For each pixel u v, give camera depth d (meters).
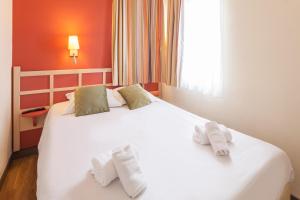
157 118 2.34
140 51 3.27
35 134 2.78
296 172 1.93
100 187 1.18
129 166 1.18
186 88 3.10
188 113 2.51
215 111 2.72
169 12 3.07
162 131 1.97
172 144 1.70
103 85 2.98
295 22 1.82
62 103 2.78
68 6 2.75
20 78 2.57
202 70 2.75
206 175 1.27
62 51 2.79
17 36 2.50
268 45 2.04
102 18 3.01
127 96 2.78
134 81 3.29
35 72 2.64
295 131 1.91
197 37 2.77
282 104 1.98
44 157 1.56
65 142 1.73
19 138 2.65
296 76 1.86
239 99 2.39
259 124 2.21
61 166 1.38
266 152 1.54
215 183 1.20
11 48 2.45
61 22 2.73
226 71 2.49
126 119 2.31
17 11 2.47
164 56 3.41
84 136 1.86
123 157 1.20
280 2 1.90
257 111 2.21
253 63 2.20
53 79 2.78
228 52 2.43
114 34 3.04
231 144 1.67
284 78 1.94
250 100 2.27
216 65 2.55
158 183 1.20
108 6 3.03
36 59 2.65
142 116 2.40
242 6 2.23
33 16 2.56
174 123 2.18
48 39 2.69
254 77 2.20
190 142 1.74
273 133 2.09
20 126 2.64
